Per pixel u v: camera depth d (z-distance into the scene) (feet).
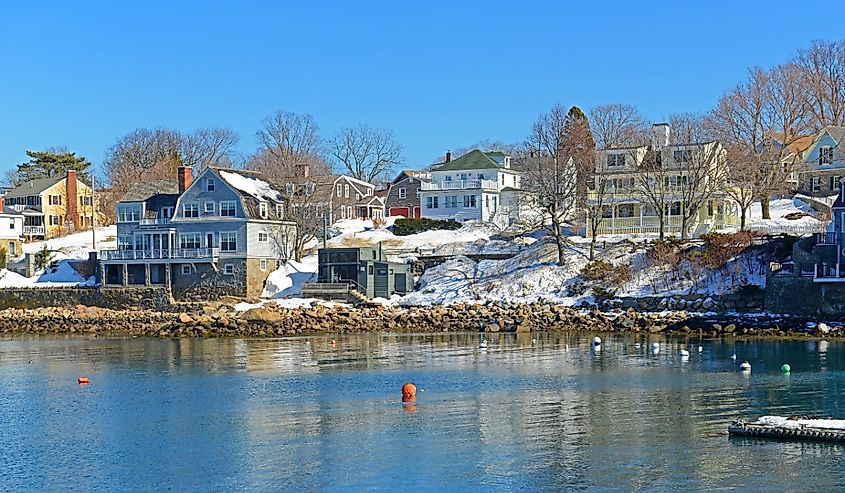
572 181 320.09
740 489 104.01
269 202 331.16
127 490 108.37
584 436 126.11
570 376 171.53
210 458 119.44
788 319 240.53
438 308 273.13
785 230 294.87
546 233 330.54
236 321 261.85
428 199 420.36
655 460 114.52
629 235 320.70
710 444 120.88
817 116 401.90
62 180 480.23
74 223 479.41
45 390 167.12
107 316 286.87
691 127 349.41
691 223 312.50
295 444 124.98
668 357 194.39
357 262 299.17
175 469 115.24
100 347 233.35
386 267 299.58
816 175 363.35
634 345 215.92
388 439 126.52
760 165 324.19
